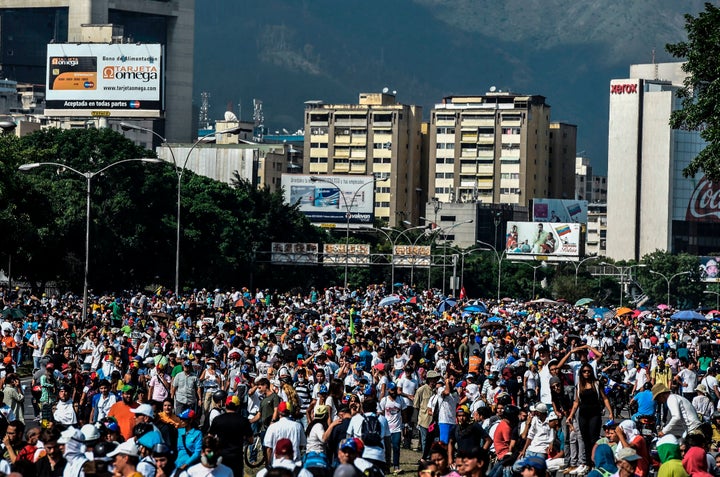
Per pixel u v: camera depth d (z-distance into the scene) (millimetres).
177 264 133750
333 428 37969
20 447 34688
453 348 72312
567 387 47250
